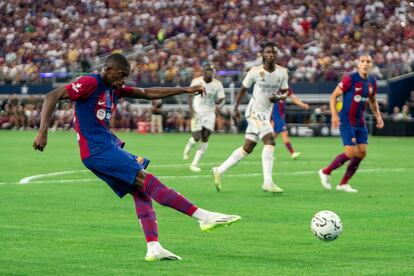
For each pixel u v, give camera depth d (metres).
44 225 28.95
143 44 124.25
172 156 65.88
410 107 103.44
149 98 23.09
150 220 22.56
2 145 79.00
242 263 22.22
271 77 39.91
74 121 22.53
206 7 125.50
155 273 20.86
